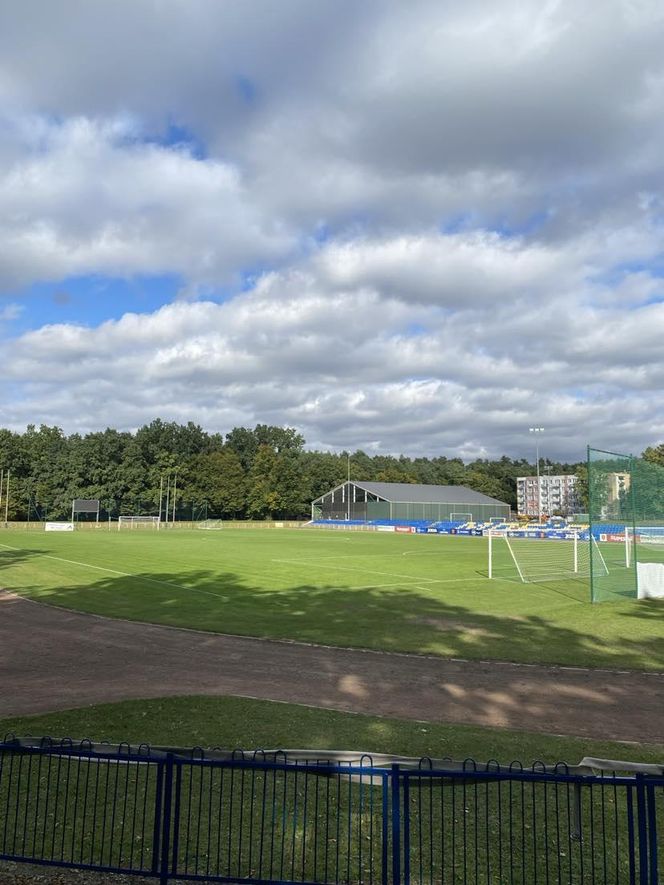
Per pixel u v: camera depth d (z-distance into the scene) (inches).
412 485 4389.8
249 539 2444.6
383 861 196.7
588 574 1186.6
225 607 801.6
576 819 207.3
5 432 4116.6
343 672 510.0
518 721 395.5
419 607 818.2
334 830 249.3
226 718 387.2
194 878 204.4
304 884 202.5
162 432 5187.0
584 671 516.4
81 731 363.9
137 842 239.3
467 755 327.9
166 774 208.4
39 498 4067.4
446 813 266.8
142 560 1413.6
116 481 4345.5
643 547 1389.0
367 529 3772.1
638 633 663.8
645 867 189.0
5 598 868.0
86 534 2738.7
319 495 5157.5
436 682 483.2
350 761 221.0
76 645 597.6
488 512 4343.0
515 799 281.9
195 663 535.2
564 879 218.4
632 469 948.6
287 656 560.7
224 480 4697.3
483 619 738.2
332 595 912.9
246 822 254.7
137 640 618.5
